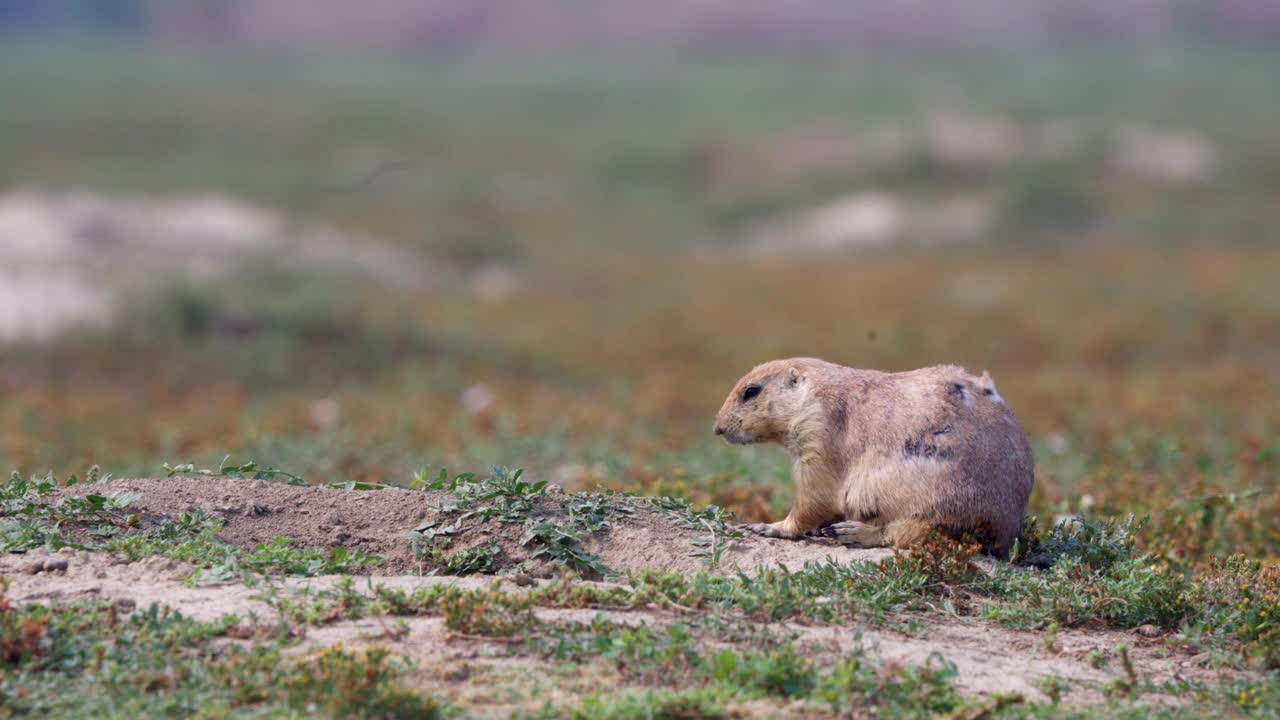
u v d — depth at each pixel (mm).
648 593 22172
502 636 20281
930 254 142250
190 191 171000
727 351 81875
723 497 32812
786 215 175250
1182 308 96188
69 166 188000
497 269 129875
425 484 27062
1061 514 31859
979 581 23953
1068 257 133500
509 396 62719
